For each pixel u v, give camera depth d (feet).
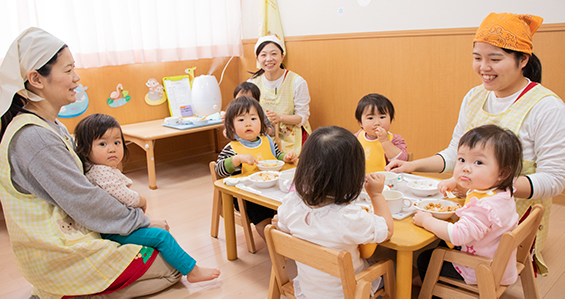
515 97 5.35
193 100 11.88
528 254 4.77
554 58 7.66
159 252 5.65
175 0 11.39
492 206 4.10
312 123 12.08
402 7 9.52
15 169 4.66
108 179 5.33
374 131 6.61
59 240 4.83
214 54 12.71
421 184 5.49
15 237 4.83
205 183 10.39
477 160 4.15
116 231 5.23
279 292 4.75
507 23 4.94
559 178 4.92
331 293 4.04
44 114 4.99
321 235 3.92
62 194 4.77
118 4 10.52
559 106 5.01
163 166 12.06
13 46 4.64
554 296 5.33
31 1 9.33
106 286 5.21
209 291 5.71
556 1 7.44
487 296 4.09
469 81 8.77
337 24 10.84
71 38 9.93
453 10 8.75
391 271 4.35
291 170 5.94
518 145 4.13
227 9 12.69
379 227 3.94
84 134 5.29
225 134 7.02
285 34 12.14
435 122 9.51
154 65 11.72
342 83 11.07
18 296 5.77
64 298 5.18
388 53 9.96
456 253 4.35
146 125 11.22
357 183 3.82
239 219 7.07
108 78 10.91
